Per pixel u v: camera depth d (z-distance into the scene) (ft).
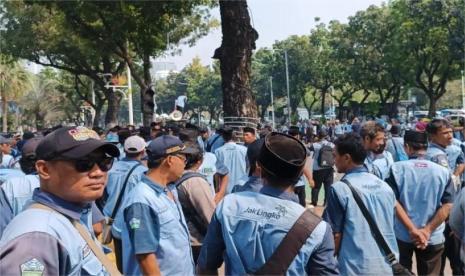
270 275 8.25
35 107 181.68
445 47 85.30
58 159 7.00
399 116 121.39
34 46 85.10
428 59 93.61
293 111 158.40
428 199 14.98
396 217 14.92
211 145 30.22
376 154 17.12
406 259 15.40
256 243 8.39
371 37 108.17
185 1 52.39
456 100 166.30
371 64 112.47
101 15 52.49
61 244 6.63
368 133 16.89
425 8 85.15
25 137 28.04
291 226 8.30
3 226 12.84
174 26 62.80
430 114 98.17
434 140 19.62
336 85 137.49
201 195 13.94
